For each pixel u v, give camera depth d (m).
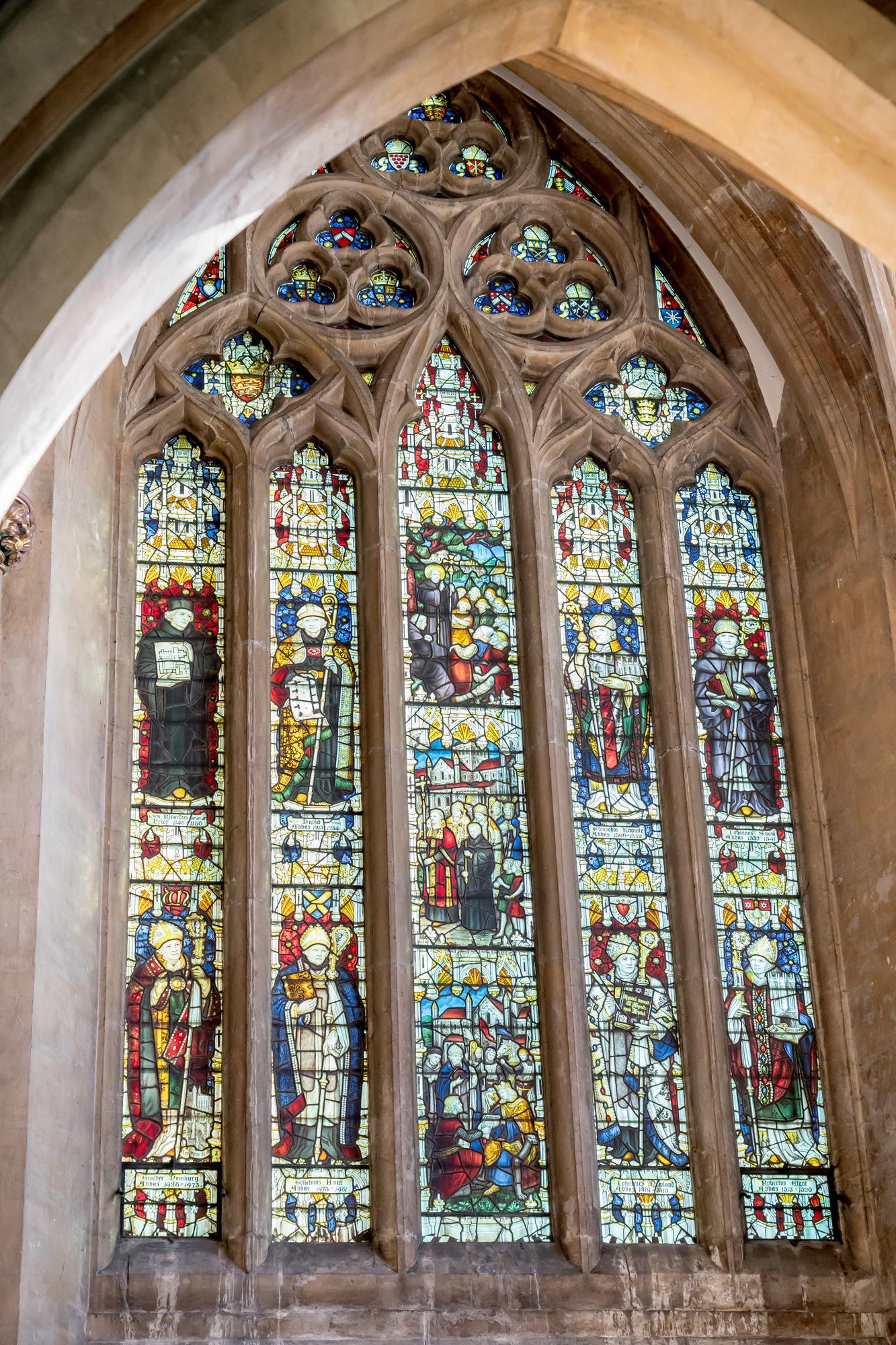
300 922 14.38
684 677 15.52
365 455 15.91
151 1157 13.47
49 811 12.92
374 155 17.45
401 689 15.12
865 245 9.39
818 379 16.11
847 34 8.57
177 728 14.86
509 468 16.25
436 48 8.86
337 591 15.62
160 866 14.37
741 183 16.55
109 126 7.89
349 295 16.66
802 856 15.15
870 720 15.00
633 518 16.34
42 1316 11.80
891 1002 14.16
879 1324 13.41
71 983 13.01
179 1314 12.75
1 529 11.94
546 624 15.45
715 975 14.51
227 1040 13.77
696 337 17.09
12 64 7.80
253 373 16.38
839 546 15.74
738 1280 13.45
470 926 14.55
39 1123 12.11
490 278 17.11
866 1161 14.04
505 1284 13.21
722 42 8.92
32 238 7.75
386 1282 13.11
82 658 14.12
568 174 17.67
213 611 15.37
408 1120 13.65
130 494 15.49
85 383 8.41
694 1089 14.16
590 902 14.84
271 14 8.12
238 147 8.30
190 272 8.92
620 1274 13.35
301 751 14.95
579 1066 13.96
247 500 15.59
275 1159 13.59
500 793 15.03
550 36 9.31
